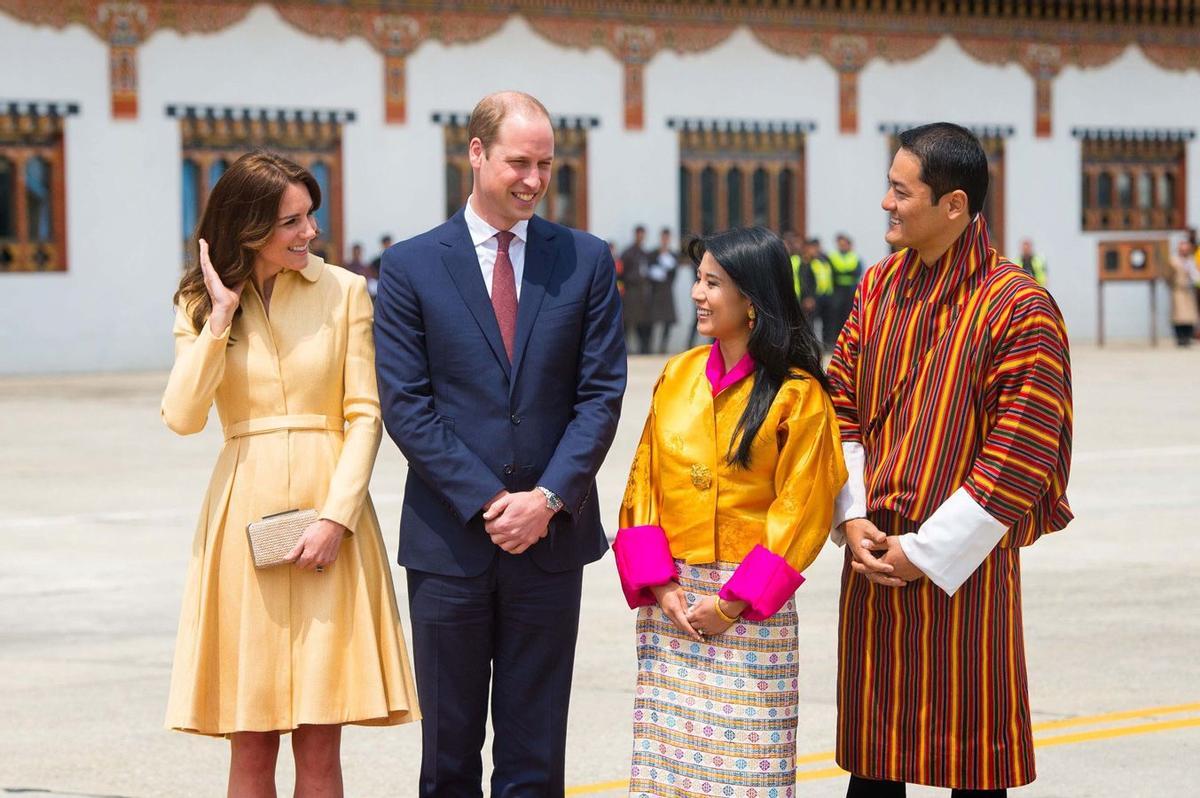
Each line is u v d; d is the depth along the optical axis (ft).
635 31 114.01
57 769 23.89
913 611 17.58
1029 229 126.93
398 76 107.76
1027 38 125.49
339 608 18.40
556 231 19.21
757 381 17.74
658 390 18.40
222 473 18.53
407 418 18.38
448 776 19.20
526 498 18.19
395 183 108.27
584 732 25.50
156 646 31.42
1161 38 130.21
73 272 100.17
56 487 52.31
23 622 33.42
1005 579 17.63
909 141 17.38
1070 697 27.32
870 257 122.11
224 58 102.99
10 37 97.76
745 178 119.55
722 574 17.79
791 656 17.84
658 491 18.24
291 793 23.06
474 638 18.90
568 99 112.68
